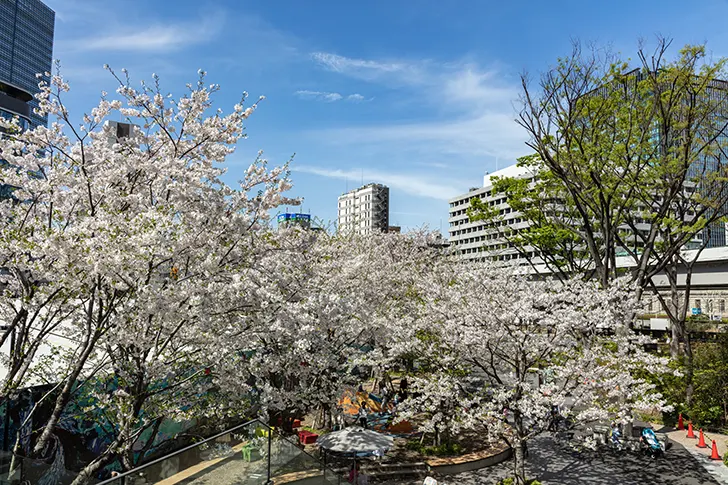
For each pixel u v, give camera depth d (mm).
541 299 15492
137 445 12906
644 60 21828
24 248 8047
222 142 10914
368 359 19562
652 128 22578
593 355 15297
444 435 20375
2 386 9164
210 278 9383
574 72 22453
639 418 24484
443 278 22922
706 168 24453
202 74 10391
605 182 22656
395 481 16297
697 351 24484
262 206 10117
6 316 10352
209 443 7980
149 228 8180
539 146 22969
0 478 8602
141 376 9648
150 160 10000
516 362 15594
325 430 19703
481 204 28391
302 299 11625
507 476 16953
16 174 9422
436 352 18406
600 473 17297
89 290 8867
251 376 13336
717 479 16812
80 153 9664
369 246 29594
